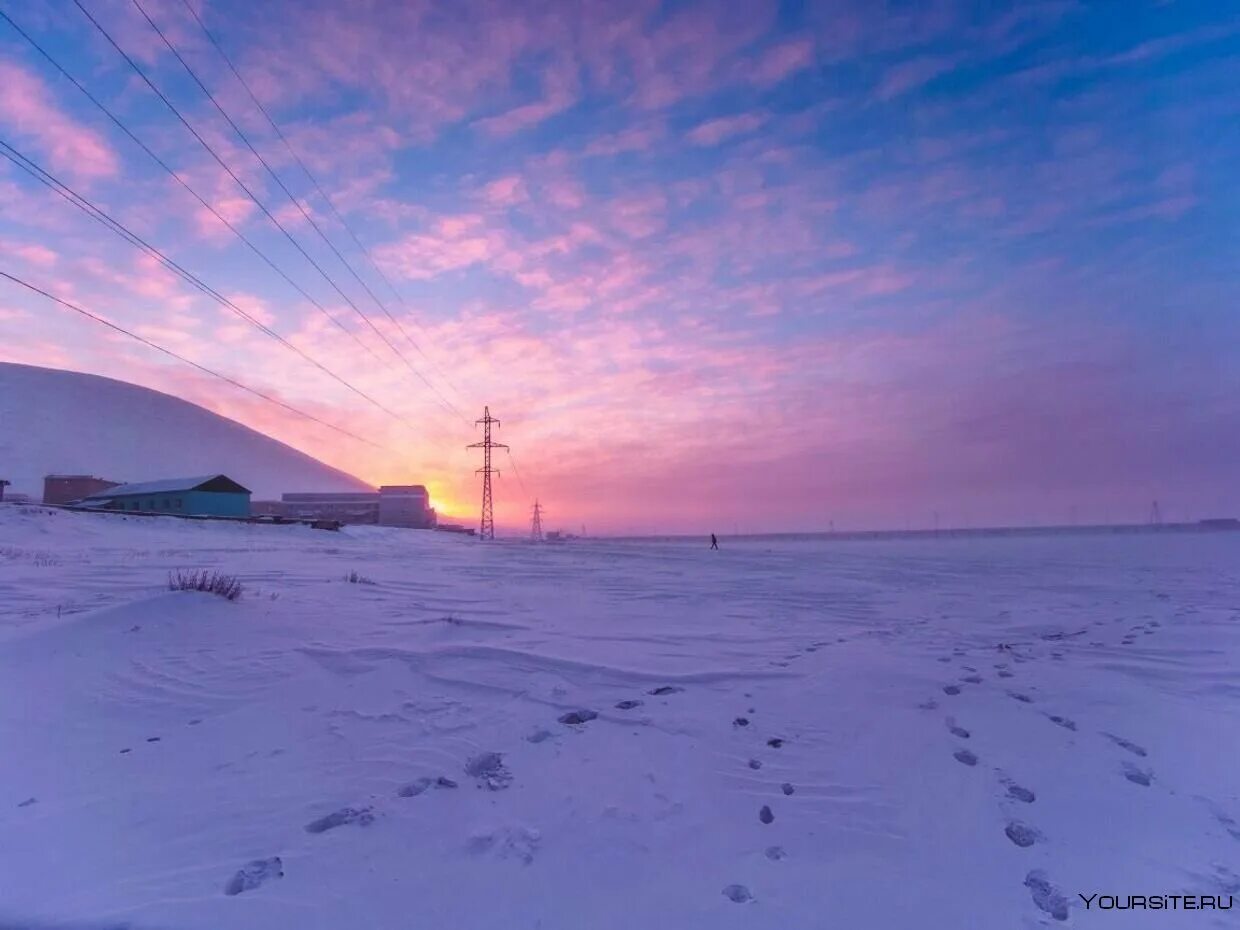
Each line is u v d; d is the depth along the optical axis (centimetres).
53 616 920
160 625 798
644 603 1345
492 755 449
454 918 279
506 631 886
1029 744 461
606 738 480
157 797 395
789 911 286
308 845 338
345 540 4366
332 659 701
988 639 887
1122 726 497
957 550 5388
